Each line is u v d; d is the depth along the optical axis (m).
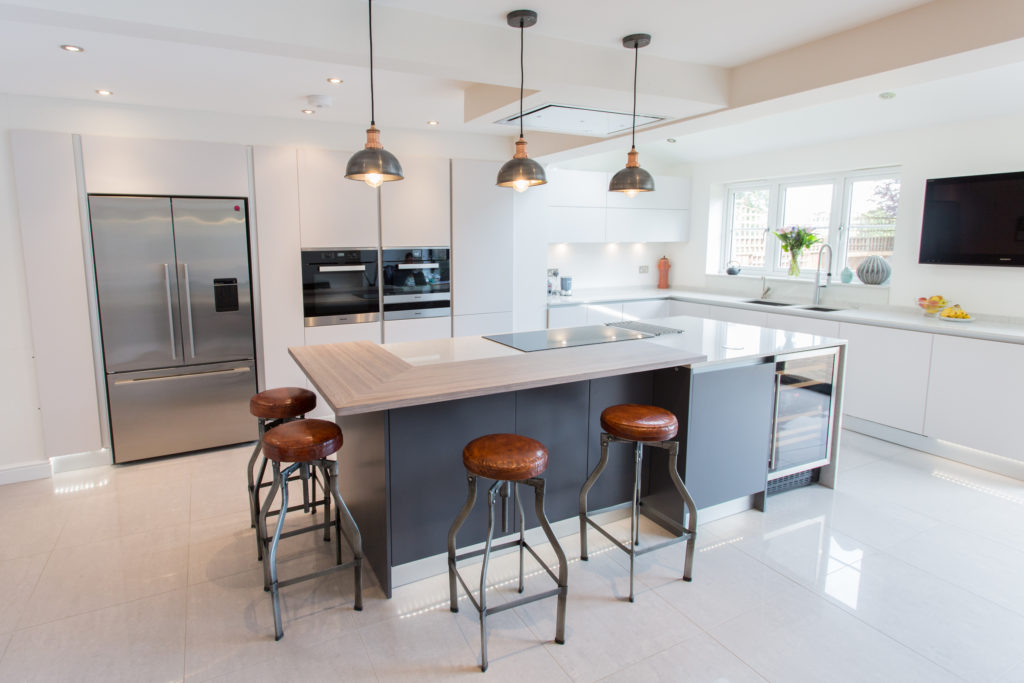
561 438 2.73
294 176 4.10
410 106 3.79
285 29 2.13
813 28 2.62
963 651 2.09
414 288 4.67
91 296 3.61
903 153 4.44
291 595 2.42
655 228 6.16
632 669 2.01
